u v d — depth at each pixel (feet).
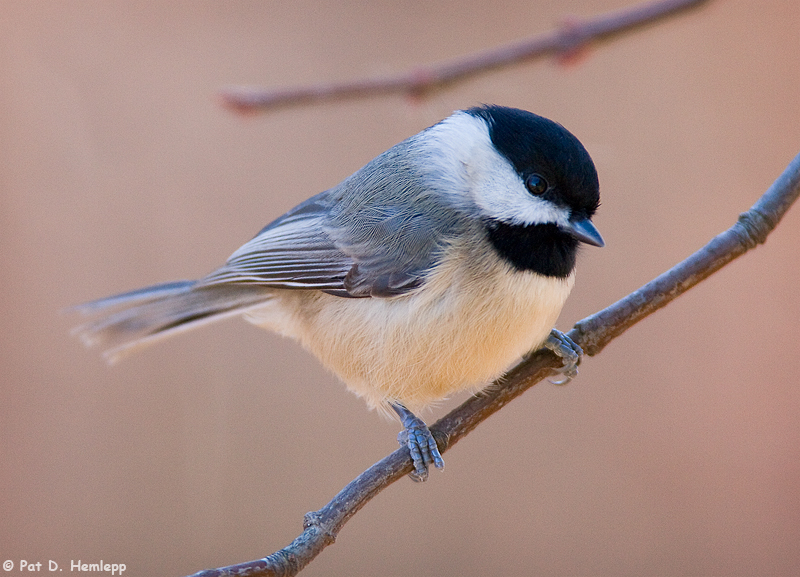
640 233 37.88
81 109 39.27
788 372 35.94
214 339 37.27
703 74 39.58
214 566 34.06
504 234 20.59
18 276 37.29
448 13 41.01
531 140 20.57
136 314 26.73
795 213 38.55
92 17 40.34
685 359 36.65
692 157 38.60
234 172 39.09
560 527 34.12
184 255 37.99
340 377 23.72
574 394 36.19
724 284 37.91
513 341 20.75
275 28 40.93
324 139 39.19
